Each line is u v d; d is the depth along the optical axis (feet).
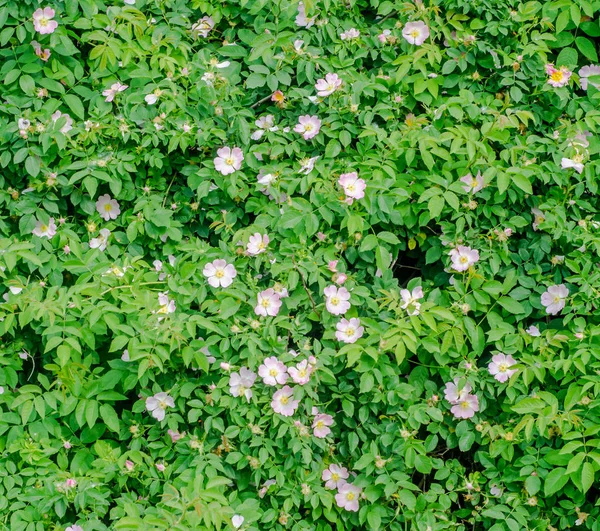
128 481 6.65
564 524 6.61
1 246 6.67
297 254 6.70
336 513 6.72
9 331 6.71
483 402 6.70
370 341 6.51
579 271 6.66
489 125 6.78
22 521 6.31
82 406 6.51
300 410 6.61
